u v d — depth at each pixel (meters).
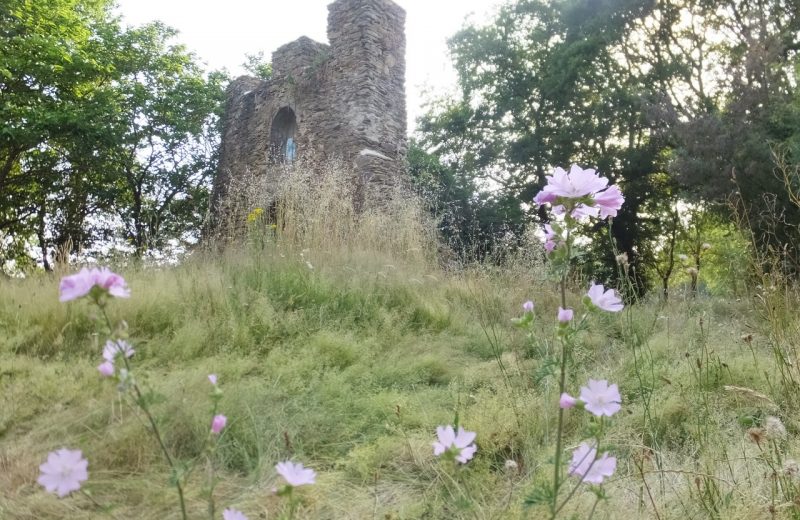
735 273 4.29
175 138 16.58
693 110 13.88
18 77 12.66
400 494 2.39
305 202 7.44
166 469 2.49
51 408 3.08
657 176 17.88
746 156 11.12
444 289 6.17
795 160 9.58
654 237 18.41
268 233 6.88
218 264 6.20
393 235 7.58
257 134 16.19
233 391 3.15
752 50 12.40
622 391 3.33
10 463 2.47
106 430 2.75
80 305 4.40
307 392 3.41
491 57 19.48
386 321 4.88
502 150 19.45
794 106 11.27
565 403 1.32
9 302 4.74
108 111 13.45
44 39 11.89
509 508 2.12
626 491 2.14
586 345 3.94
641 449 2.33
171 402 2.87
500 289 5.78
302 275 5.58
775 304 3.23
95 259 6.70
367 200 10.83
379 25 14.41
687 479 2.10
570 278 5.58
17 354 3.91
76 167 13.91
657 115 13.26
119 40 15.80
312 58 15.63
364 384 3.59
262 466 2.50
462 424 2.86
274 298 5.16
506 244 7.12
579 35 17.25
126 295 1.22
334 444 2.84
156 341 4.13
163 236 7.23
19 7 12.29
